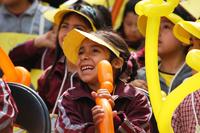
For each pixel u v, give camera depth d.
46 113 5.61
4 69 5.86
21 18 8.09
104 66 5.38
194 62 5.14
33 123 5.62
